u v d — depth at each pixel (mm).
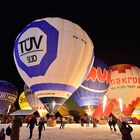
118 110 30703
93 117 28312
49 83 20828
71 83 21500
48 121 26750
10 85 42781
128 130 13172
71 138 17594
